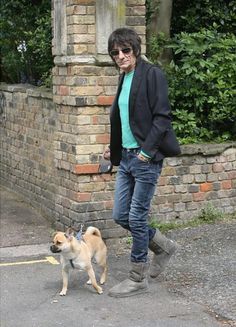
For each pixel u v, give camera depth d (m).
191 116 7.84
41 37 9.02
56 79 7.25
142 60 5.29
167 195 7.47
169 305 5.25
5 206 9.02
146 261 5.50
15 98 9.45
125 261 6.50
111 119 5.44
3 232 7.71
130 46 5.19
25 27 10.00
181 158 7.48
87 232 5.76
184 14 8.95
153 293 5.54
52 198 8.05
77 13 6.69
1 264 6.50
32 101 8.70
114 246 7.03
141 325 4.86
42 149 8.39
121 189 5.47
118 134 5.45
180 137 7.87
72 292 5.65
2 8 10.04
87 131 6.89
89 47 6.77
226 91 7.84
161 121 5.15
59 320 5.02
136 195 5.31
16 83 10.98
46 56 9.29
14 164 9.69
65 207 7.33
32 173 8.88
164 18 8.45
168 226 7.41
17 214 8.57
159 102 5.15
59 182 7.46
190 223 7.54
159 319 4.97
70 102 6.91
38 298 5.52
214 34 8.06
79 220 6.98
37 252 6.91
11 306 5.35
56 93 7.28
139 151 5.29
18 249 7.03
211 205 7.68
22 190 9.38
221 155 7.68
